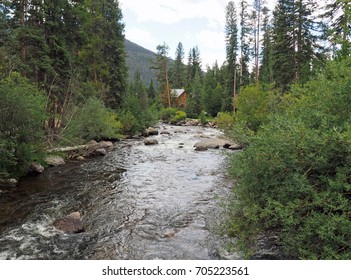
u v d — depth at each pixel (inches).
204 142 768.3
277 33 923.4
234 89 1565.0
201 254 205.0
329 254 133.0
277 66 923.4
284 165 149.9
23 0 645.9
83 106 754.2
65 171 479.2
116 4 1144.8
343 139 135.3
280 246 183.0
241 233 178.9
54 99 705.6
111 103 1119.0
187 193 355.6
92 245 226.7
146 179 428.8
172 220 272.4
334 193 134.9
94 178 435.2
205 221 265.7
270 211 146.5
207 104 1844.2
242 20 1566.2
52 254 212.7
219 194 343.9
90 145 689.0
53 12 676.7
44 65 631.2
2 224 268.7
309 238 143.6
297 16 830.5
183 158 598.9
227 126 716.0
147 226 260.7
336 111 169.8
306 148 144.2
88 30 1055.6
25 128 411.2
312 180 151.6
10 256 209.6
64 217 268.5
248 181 171.8
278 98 597.3
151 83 2628.0
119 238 238.1
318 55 796.6
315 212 137.9
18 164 429.1
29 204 322.7
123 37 1166.3
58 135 603.8
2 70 531.8
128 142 857.5
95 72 1072.8
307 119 176.6
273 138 156.3
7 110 386.0
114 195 354.3
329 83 175.8
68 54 701.3
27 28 617.6
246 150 175.3
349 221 123.0
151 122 1214.9
